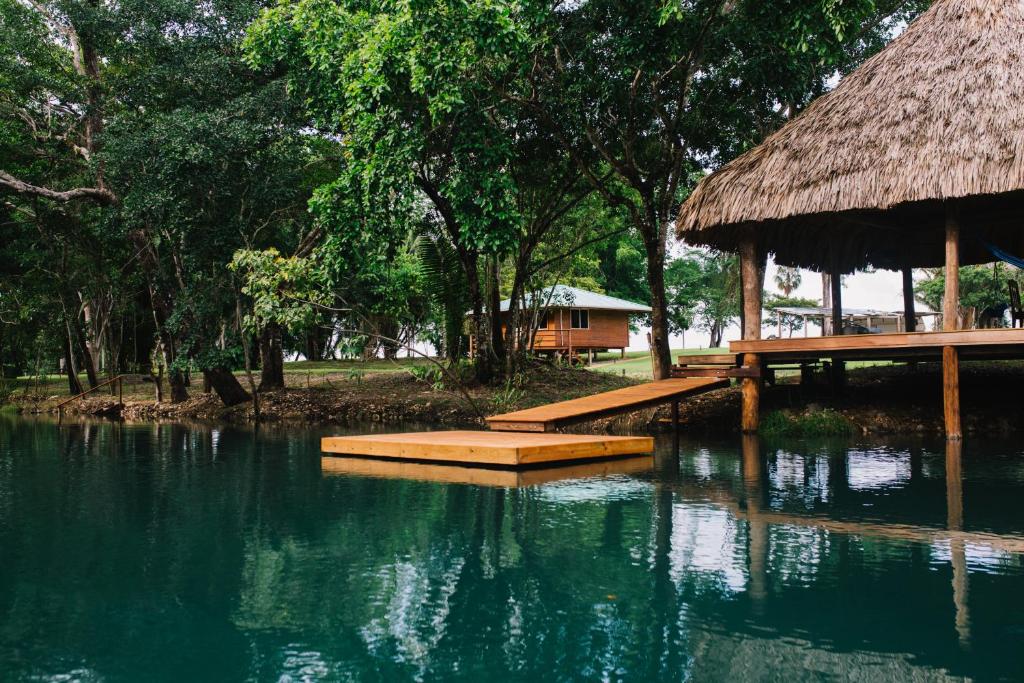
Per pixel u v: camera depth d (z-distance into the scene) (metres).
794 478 6.87
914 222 12.98
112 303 23.59
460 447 8.27
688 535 4.68
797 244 13.82
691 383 11.25
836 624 3.14
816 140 10.37
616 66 12.52
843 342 10.17
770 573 3.86
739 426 11.67
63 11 15.16
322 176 16.83
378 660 2.81
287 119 14.58
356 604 3.44
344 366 27.47
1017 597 3.45
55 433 13.28
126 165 14.19
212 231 14.84
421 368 15.09
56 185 19.33
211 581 3.80
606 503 5.77
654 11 11.88
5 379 26.78
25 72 15.66
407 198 13.16
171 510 5.68
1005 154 8.72
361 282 15.59
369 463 8.50
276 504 5.88
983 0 10.16
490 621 3.21
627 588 3.63
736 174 10.88
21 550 4.46
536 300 20.17
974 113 9.20
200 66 14.62
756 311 11.18
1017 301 12.78
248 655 2.86
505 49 11.52
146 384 24.88
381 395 16.80
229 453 9.66
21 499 6.23
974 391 11.66
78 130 17.66
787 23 11.49
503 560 4.14
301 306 13.26
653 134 14.74
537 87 13.94
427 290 16.20
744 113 14.44
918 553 4.21
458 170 13.51
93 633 3.11
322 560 4.18
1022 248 14.17
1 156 17.59
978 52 9.72
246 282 15.30
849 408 11.45
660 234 14.39
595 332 29.89
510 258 25.94
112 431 13.67
